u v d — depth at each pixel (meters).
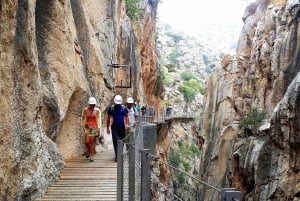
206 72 132.88
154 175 12.66
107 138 18.67
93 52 15.09
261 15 31.58
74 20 14.16
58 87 11.21
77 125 12.92
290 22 23.77
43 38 10.86
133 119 13.77
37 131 8.26
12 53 6.82
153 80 50.25
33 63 7.99
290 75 22.72
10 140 6.68
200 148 38.94
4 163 6.46
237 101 29.80
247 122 25.16
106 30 18.44
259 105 26.06
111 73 18.30
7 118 6.62
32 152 7.78
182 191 38.94
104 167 10.68
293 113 17.36
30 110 7.80
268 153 19.16
